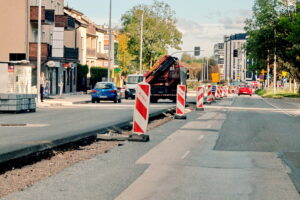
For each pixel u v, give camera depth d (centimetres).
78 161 1118
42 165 1070
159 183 877
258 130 1936
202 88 3247
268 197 784
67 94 6125
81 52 7506
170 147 1377
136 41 9800
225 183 887
